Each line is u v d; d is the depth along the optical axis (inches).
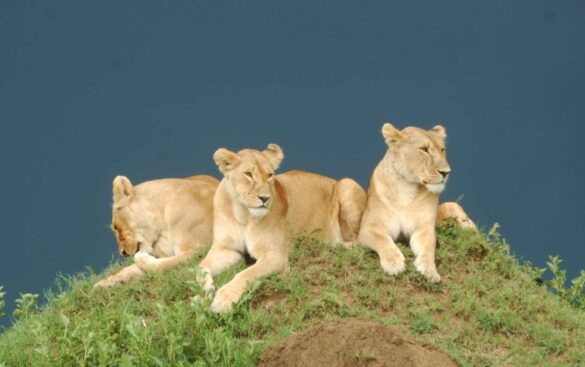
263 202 529.3
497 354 485.7
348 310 499.8
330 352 426.3
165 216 626.2
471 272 564.1
